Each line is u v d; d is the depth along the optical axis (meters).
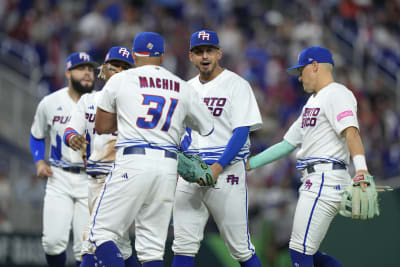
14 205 38.09
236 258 18.02
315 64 17.73
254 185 41.34
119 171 15.09
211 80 18.11
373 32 62.25
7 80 42.34
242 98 17.70
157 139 15.21
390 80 60.47
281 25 60.88
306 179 17.41
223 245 25.64
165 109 15.36
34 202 38.81
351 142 16.33
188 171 16.36
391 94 58.34
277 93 54.41
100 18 54.09
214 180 16.80
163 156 15.20
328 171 16.97
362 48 60.41
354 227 21.50
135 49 16.22
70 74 21.92
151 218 15.51
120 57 18.27
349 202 16.34
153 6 58.34
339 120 16.53
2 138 40.44
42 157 22.45
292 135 18.89
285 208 37.00
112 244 15.05
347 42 61.22
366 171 16.19
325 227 17.09
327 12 62.34
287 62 57.47
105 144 17.66
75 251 21.09
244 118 17.50
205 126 16.16
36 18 51.88
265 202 39.41
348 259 21.50
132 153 15.02
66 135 17.61
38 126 22.53
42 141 22.86
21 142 41.62
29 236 29.48
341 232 21.81
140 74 15.58
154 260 15.55
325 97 17.08
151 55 16.11
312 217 16.94
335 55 58.19
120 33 54.22
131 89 15.34
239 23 60.78
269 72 55.91
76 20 55.34
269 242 26.30
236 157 17.75
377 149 44.88
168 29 57.00
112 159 17.67
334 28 61.56
